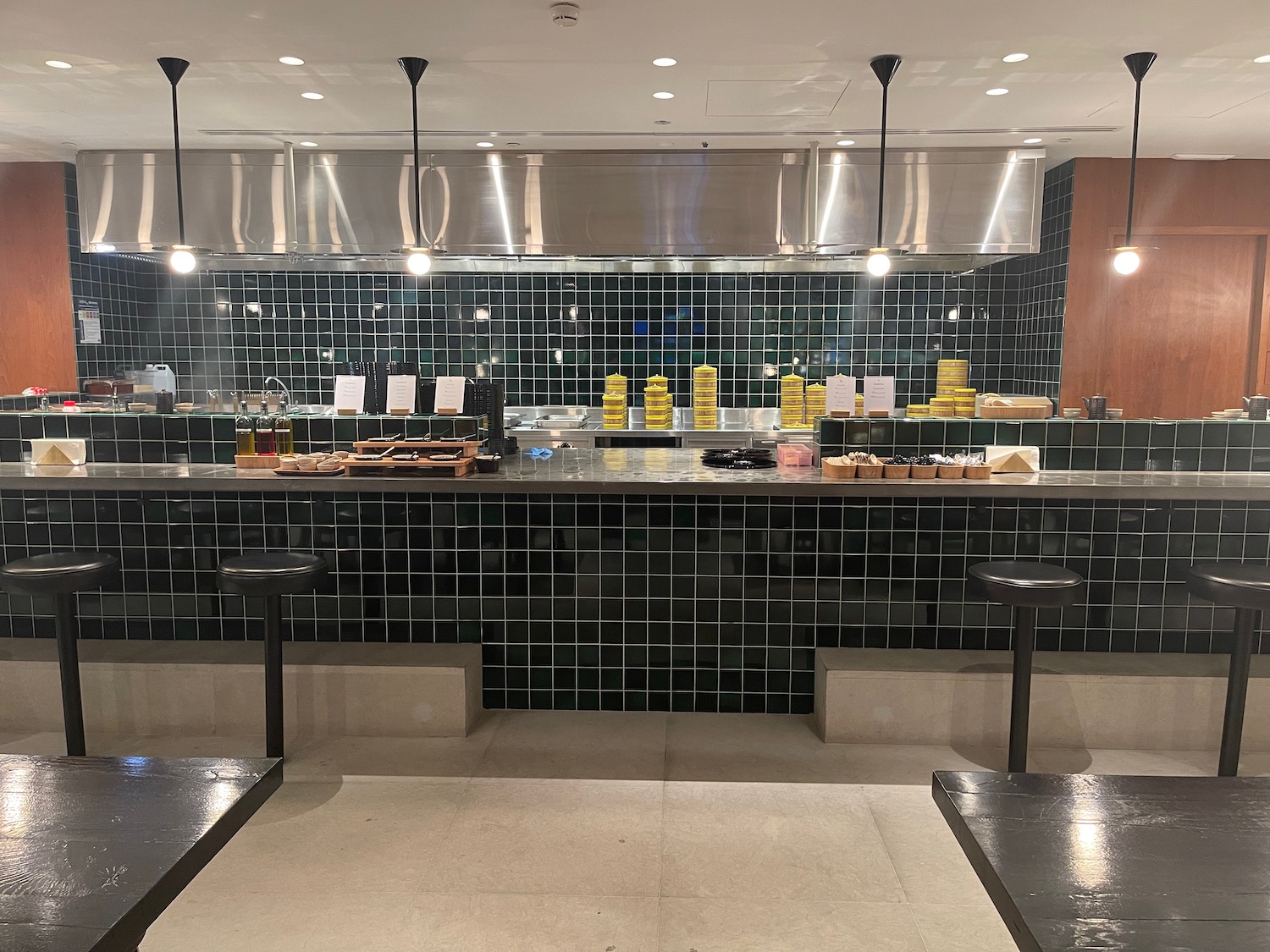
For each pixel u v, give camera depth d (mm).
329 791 3365
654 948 2477
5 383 6117
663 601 4086
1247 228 5738
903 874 2846
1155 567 4004
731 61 3926
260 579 3303
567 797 3334
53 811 1685
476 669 4016
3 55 3828
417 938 2512
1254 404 4246
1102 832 1625
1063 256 5902
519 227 5535
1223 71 4035
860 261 6008
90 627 4230
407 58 3889
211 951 2447
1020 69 4016
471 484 3672
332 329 7086
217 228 5586
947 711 3764
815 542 4039
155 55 3840
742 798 3332
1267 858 1541
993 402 4230
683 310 6980
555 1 3236
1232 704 3297
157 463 4219
